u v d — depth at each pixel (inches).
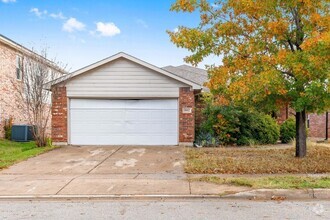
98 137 628.7
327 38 345.1
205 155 497.7
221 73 434.0
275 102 443.8
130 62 621.9
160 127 628.7
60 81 617.6
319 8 404.2
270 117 706.8
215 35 442.9
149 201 271.4
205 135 643.5
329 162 420.5
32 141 691.4
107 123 629.9
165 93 621.9
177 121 627.5
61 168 409.4
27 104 615.2
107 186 314.3
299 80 398.0
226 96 459.2
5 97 714.2
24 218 228.4
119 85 624.1
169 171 387.9
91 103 629.0
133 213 238.4
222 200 272.8
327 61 360.5
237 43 443.8
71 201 274.5
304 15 412.5
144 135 629.6
